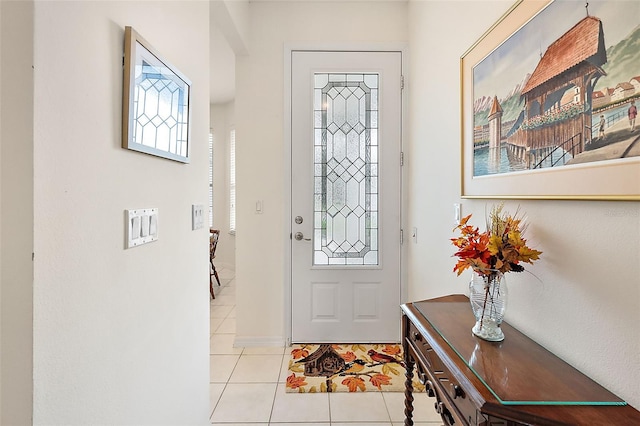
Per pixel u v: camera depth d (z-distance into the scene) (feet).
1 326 2.08
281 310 8.38
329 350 8.03
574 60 2.91
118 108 2.95
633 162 2.38
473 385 2.71
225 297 12.80
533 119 3.47
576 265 2.97
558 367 2.98
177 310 4.26
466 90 4.97
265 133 8.21
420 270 7.30
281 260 8.34
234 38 7.36
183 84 4.24
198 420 4.93
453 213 5.59
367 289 8.34
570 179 2.97
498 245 3.34
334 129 8.25
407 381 4.83
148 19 3.48
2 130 2.05
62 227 2.31
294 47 8.12
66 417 2.38
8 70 2.04
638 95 2.34
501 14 4.10
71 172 2.39
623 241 2.51
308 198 8.23
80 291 2.51
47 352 2.20
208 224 5.30
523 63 3.62
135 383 3.31
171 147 3.92
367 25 8.16
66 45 2.33
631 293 2.46
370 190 8.30
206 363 5.25
